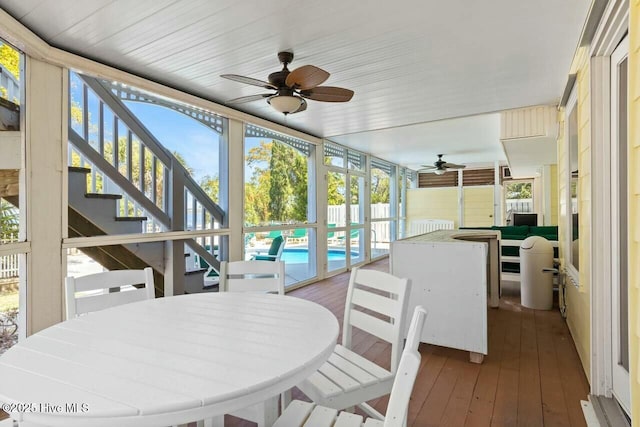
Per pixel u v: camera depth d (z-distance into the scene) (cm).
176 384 89
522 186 1023
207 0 200
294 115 448
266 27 230
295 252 552
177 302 170
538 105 402
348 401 142
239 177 431
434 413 199
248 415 141
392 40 248
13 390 87
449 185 1044
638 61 131
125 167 323
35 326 243
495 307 409
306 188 573
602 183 204
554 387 226
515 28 232
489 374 246
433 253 274
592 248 208
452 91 354
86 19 219
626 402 186
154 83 325
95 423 78
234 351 110
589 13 181
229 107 408
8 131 233
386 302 164
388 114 440
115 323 137
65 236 262
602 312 206
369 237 779
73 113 283
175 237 345
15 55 242
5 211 236
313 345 115
